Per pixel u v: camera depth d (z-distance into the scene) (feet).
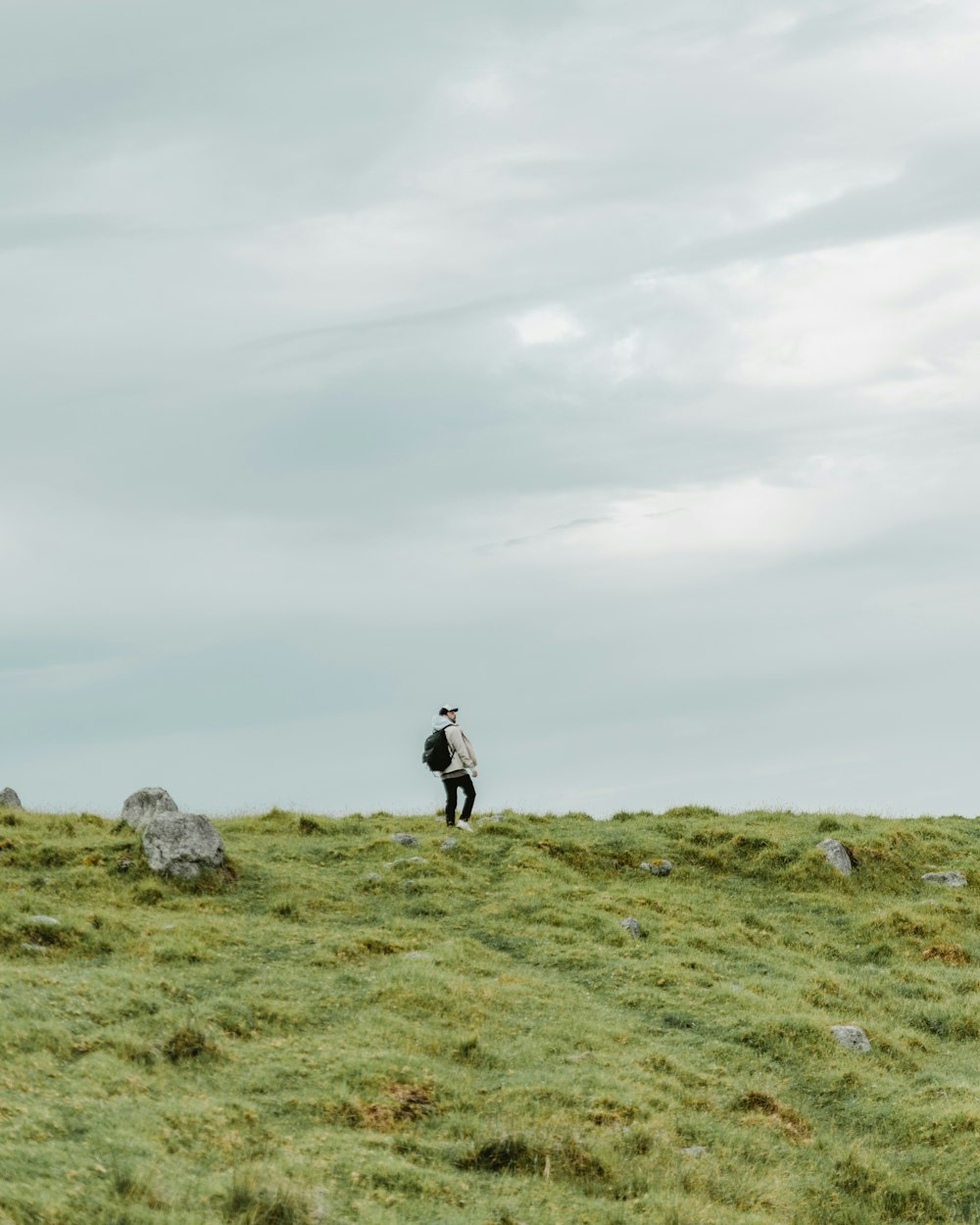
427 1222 38.91
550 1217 41.24
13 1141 38.27
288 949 71.51
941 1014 76.59
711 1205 45.27
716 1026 67.72
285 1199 37.09
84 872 82.53
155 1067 49.32
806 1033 66.90
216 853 85.25
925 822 128.16
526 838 105.19
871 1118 58.80
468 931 81.00
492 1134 47.24
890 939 92.58
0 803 108.99
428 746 108.47
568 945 79.56
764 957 83.35
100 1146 39.27
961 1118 56.95
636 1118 52.21
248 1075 50.75
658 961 77.51
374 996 63.46
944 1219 49.32
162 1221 34.37
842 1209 48.93
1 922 67.36
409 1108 50.24
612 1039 63.16
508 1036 61.72
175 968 65.26
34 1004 52.65
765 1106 57.62
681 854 108.47
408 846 99.96
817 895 101.55
